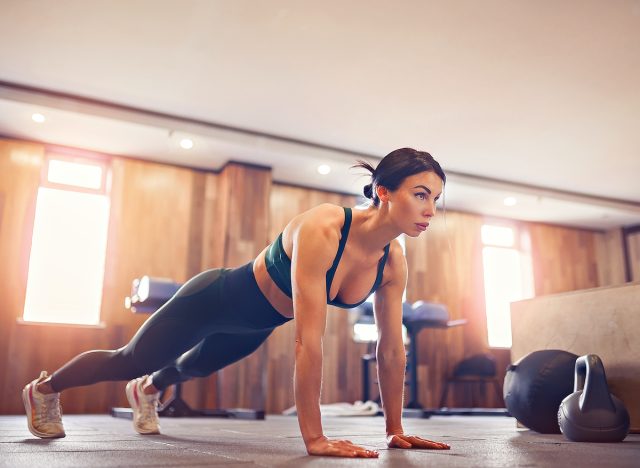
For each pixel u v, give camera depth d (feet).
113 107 17.48
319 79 15.83
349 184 22.91
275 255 5.58
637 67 14.84
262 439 6.98
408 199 4.97
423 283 24.40
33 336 18.01
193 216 20.98
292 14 12.98
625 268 27.78
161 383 7.75
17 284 18.15
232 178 20.56
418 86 16.05
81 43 14.32
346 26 13.38
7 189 18.61
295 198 22.97
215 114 18.10
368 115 17.88
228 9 12.87
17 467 3.92
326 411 18.90
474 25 13.24
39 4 12.82
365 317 18.80
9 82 16.31
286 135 19.48
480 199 24.26
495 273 26.50
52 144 19.43
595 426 6.49
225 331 6.40
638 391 7.85
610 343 8.28
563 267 27.48
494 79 15.57
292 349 21.40
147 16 13.20
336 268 5.19
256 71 15.51
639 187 23.82
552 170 22.03
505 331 26.04
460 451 5.19
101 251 19.74
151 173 20.74
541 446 5.89
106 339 18.86
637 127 18.24
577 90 16.05
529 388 8.17
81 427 9.79
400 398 5.79
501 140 19.43
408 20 13.10
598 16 12.84
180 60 15.02
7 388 17.43
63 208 19.51
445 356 23.97
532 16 12.88
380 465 4.00
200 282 6.09
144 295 13.79
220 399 18.72
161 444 6.02
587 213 26.08
